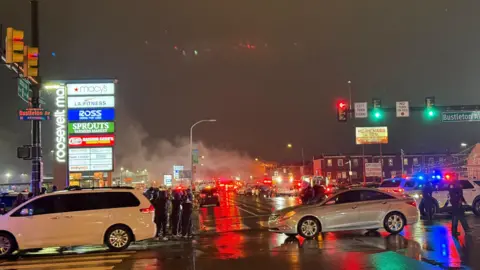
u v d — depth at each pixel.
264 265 11.16
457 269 10.11
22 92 16.75
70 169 28.44
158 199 18.64
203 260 12.23
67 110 28.66
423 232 16.88
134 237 14.97
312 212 16.25
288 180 86.94
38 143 17.80
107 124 28.73
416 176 26.62
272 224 16.80
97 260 12.93
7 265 12.62
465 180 23.80
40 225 14.38
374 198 16.80
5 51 15.42
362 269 10.26
